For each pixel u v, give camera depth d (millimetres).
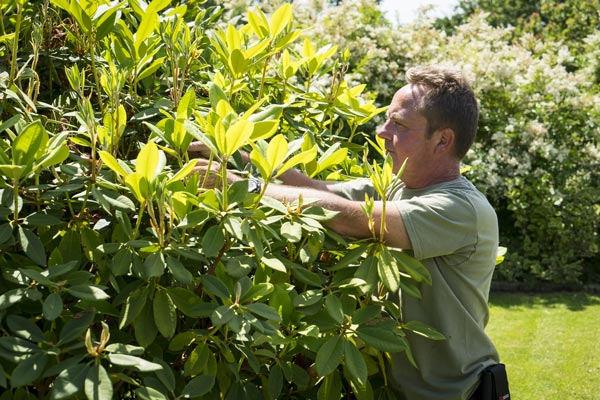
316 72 2727
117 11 2117
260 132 1725
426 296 2031
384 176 1812
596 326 5957
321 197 1892
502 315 6297
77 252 1633
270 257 1760
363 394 1846
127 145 2156
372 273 1806
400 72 7727
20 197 1579
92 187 1595
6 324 1522
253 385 1720
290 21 2234
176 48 2221
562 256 7297
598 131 7504
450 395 2027
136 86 2217
